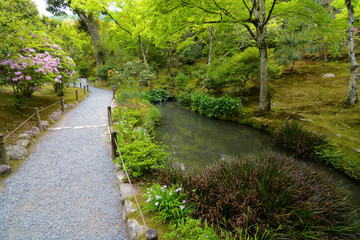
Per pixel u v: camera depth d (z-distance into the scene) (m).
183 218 2.12
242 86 11.13
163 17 7.06
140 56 22.72
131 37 17.47
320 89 9.73
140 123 7.00
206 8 6.76
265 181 2.54
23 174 3.53
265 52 7.62
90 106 10.12
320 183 2.97
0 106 6.38
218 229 2.09
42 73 6.27
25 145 4.57
